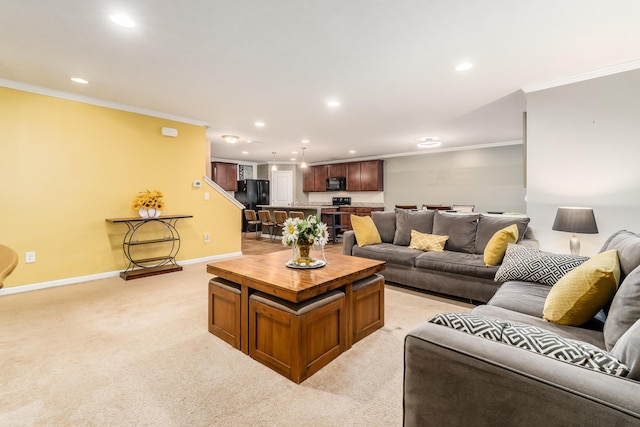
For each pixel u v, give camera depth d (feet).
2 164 10.61
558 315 4.93
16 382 5.67
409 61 9.02
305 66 9.36
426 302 10.17
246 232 29.84
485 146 22.34
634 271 4.13
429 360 3.31
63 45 8.04
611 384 2.52
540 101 10.77
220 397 5.33
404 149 24.79
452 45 8.09
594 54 8.63
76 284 11.91
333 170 30.48
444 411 3.23
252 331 6.61
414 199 25.94
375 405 5.16
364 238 13.10
